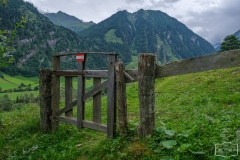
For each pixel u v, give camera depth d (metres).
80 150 5.58
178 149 4.04
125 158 4.53
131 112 9.78
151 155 4.34
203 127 5.14
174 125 6.56
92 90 6.24
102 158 4.91
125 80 5.43
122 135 5.35
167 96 12.28
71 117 7.09
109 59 5.68
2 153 5.93
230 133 4.60
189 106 9.12
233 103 8.40
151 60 4.80
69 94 7.16
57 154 5.55
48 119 7.45
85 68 6.54
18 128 7.62
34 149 5.96
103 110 10.93
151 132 4.92
